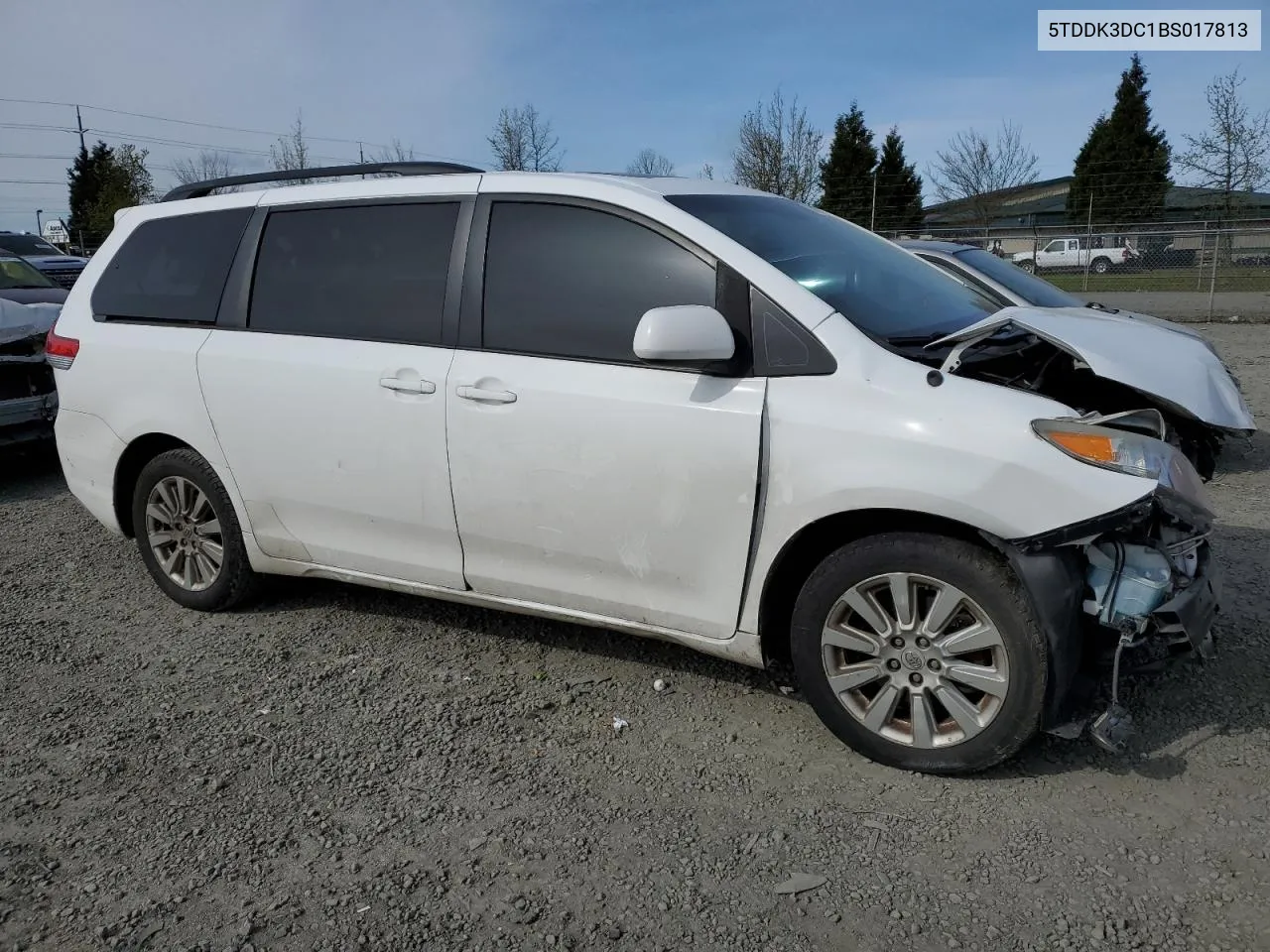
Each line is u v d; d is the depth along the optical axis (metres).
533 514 3.46
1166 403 2.96
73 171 51.22
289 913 2.54
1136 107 38.69
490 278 3.57
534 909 2.53
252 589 4.50
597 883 2.62
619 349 3.30
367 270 3.87
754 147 34.41
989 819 2.81
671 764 3.18
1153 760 3.05
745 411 3.04
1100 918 2.40
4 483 7.25
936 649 2.94
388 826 2.89
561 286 3.44
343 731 3.45
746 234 3.39
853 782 3.03
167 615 4.56
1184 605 2.79
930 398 2.86
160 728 3.51
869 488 2.87
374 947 2.42
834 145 41.62
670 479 3.17
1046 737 3.20
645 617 3.40
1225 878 2.52
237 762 3.27
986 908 2.46
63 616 4.59
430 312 3.68
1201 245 22.70
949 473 2.78
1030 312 3.36
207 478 4.30
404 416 3.65
